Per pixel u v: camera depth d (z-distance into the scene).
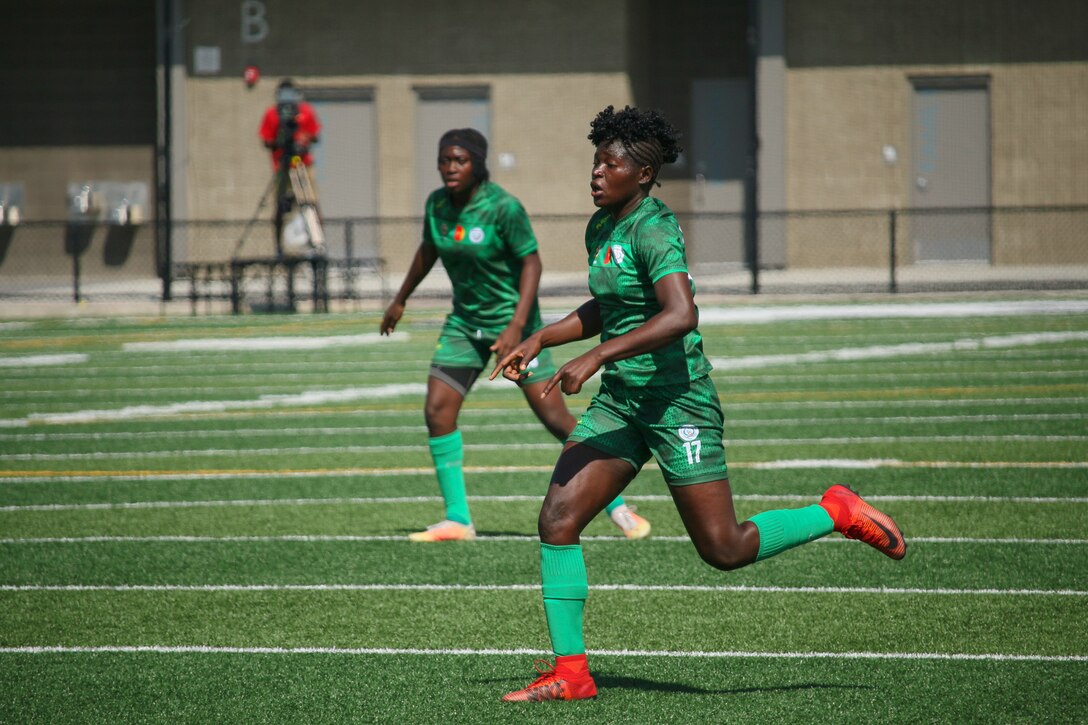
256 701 16.72
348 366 59.34
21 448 39.22
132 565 24.44
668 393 15.97
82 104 108.25
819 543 25.28
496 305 25.70
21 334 75.19
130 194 108.25
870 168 103.00
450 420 26.19
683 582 22.59
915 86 102.50
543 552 16.47
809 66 103.19
